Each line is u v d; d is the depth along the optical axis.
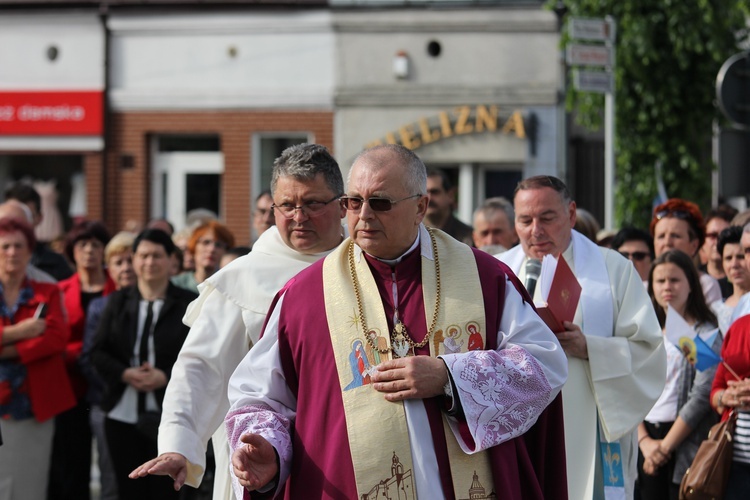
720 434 8.72
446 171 25.03
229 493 7.33
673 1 19.30
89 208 25.55
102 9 25.42
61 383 11.14
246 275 7.29
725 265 10.50
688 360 9.56
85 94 25.48
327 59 25.08
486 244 11.45
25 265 11.10
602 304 8.09
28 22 25.70
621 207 20.06
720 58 19.48
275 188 7.29
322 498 5.73
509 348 5.87
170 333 11.19
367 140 25.00
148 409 11.04
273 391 6.06
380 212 5.82
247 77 25.34
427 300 5.93
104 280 13.05
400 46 24.86
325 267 6.15
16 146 25.69
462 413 5.65
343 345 5.87
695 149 20.19
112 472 11.48
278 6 25.05
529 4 24.38
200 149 25.73
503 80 24.62
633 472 8.20
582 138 25.52
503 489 5.67
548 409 6.14
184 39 25.47
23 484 10.91
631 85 19.72
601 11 19.56
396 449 5.66
